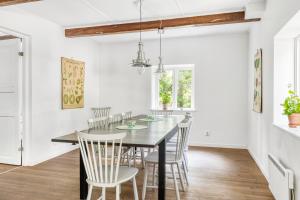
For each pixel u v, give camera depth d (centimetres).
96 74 547
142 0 307
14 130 367
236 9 335
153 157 253
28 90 362
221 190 268
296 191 188
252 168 346
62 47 432
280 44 257
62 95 429
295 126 221
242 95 465
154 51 520
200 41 488
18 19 337
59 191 268
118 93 547
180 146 244
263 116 315
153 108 534
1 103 374
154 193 264
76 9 341
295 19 200
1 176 316
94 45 537
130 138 213
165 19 380
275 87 258
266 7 295
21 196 255
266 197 250
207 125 488
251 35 413
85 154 191
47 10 343
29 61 360
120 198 250
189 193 261
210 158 399
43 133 385
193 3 316
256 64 355
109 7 333
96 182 185
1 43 371
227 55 473
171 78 528
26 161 362
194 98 500
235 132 471
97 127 285
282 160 226
